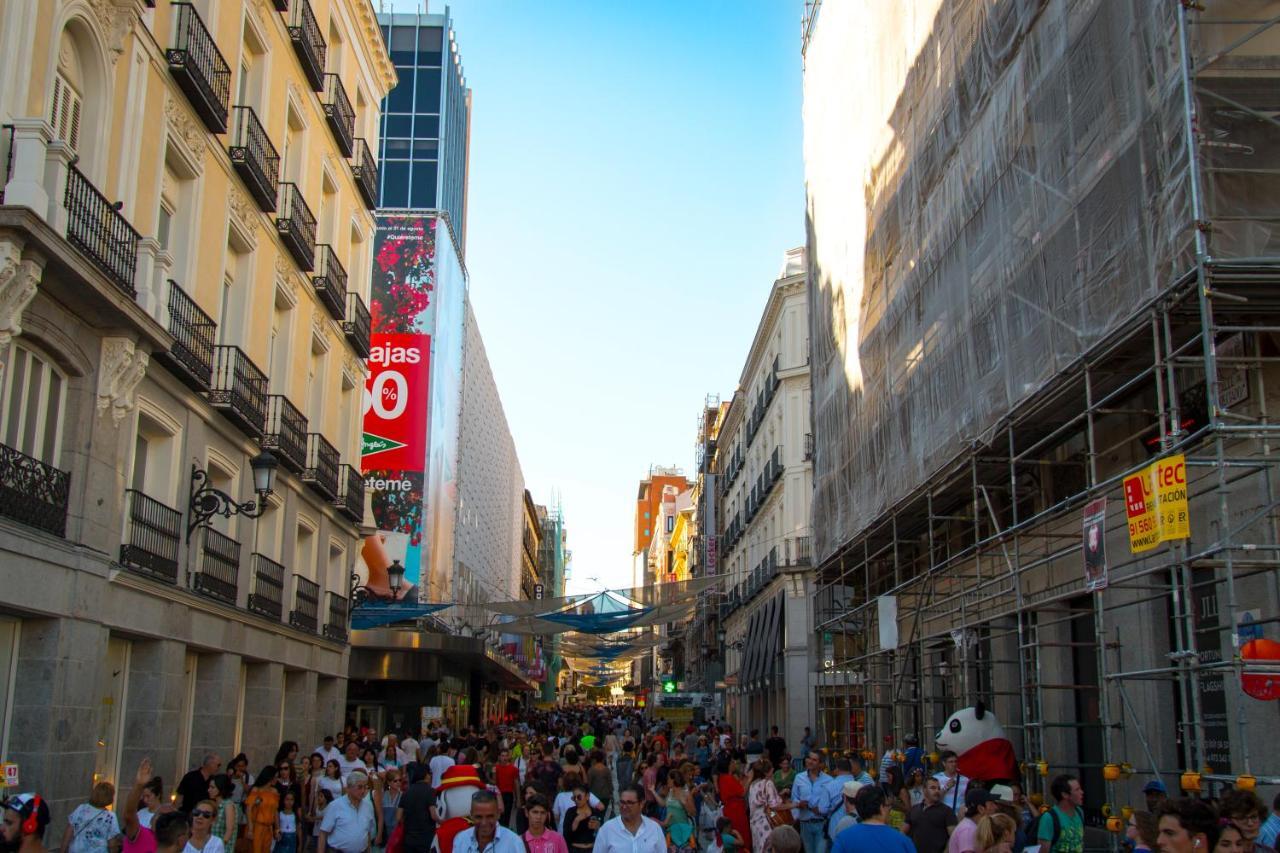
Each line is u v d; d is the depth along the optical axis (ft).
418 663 123.24
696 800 50.06
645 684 386.93
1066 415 45.27
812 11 89.04
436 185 153.89
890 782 50.21
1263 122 33.22
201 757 57.88
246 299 63.72
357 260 93.04
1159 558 41.22
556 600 101.30
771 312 137.90
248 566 62.90
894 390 61.00
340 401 86.84
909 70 58.44
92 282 39.88
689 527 278.46
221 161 58.80
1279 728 34.30
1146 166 33.27
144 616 48.47
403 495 132.05
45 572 39.52
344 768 55.47
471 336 179.73
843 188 75.56
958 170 50.08
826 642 106.01
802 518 126.82
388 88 100.53
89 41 43.70
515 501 294.05
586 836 36.29
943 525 68.59
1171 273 32.12
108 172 45.01
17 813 24.38
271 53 68.13
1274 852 20.97
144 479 51.42
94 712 43.37
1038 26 41.50
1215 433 29.68
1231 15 33.88
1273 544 33.99
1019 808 34.22
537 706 325.01
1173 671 31.86
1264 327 30.73
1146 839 22.80
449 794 31.55
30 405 39.96
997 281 45.11
